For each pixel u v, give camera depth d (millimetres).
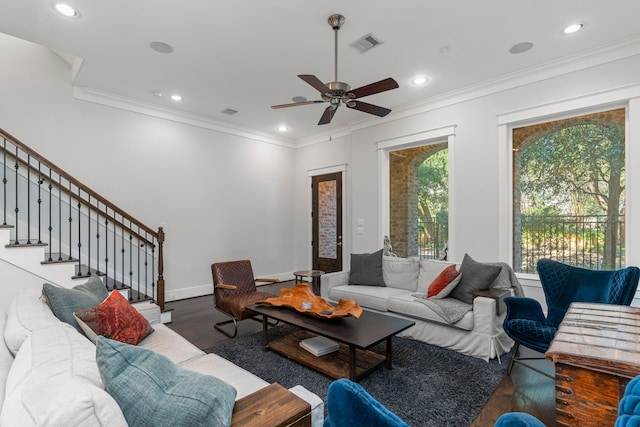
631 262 3029
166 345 2166
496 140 3855
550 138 3662
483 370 2613
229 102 4605
